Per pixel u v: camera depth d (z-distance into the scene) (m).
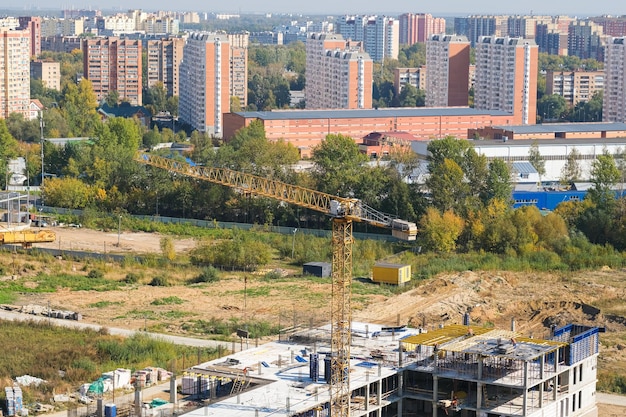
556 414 165.38
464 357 167.38
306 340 183.88
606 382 196.25
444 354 167.75
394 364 168.88
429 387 169.50
